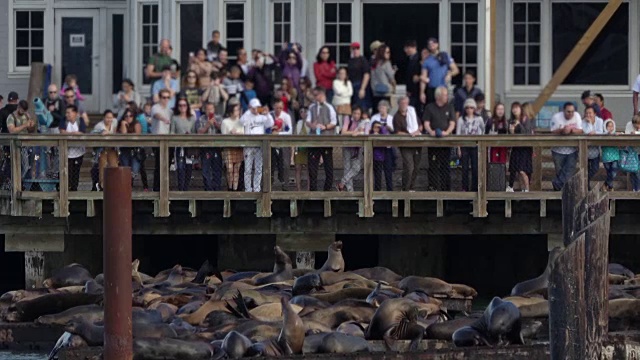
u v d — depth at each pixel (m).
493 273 65.56
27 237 61.31
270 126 63.31
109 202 40.34
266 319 48.44
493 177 59.34
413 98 66.69
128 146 59.28
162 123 64.62
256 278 57.22
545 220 60.25
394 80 69.62
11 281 69.81
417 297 51.06
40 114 66.31
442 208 59.44
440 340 46.44
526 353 44.50
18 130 65.12
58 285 57.09
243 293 52.03
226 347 43.03
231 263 63.75
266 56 69.81
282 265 57.62
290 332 43.88
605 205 41.28
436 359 44.00
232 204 60.69
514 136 58.97
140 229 60.88
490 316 45.44
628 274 58.53
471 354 44.25
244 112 66.19
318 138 59.03
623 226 60.34
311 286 54.31
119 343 40.44
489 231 60.59
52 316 49.66
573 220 41.88
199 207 60.69
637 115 62.94
